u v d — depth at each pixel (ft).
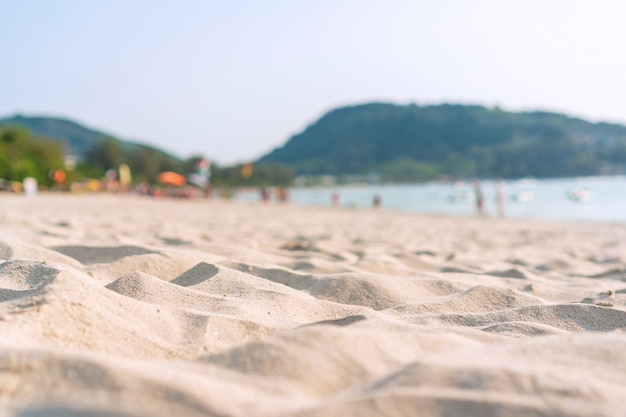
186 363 4.73
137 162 298.76
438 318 8.40
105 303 6.66
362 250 17.84
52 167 165.68
